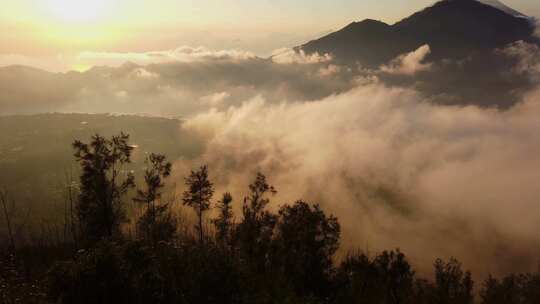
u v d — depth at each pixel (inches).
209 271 879.1
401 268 1685.5
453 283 1857.8
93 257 832.3
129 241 924.0
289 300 1106.7
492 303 1983.3
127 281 814.5
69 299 788.0
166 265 882.1
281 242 1667.1
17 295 989.8
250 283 1000.9
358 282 1692.9
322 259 1632.6
